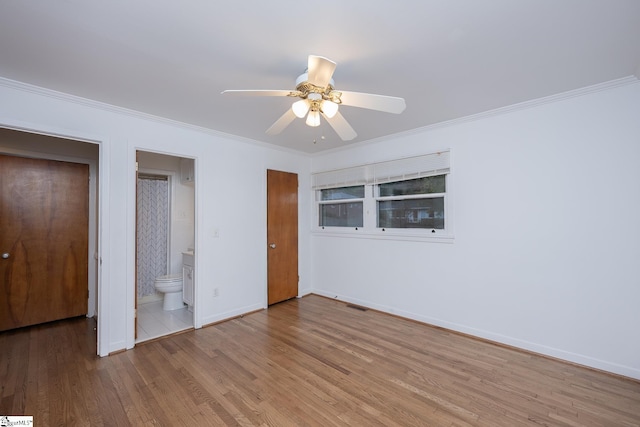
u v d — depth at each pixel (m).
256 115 2.86
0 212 3.12
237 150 3.67
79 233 3.62
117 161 2.71
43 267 3.37
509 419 1.80
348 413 1.86
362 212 4.04
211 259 3.39
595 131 2.34
